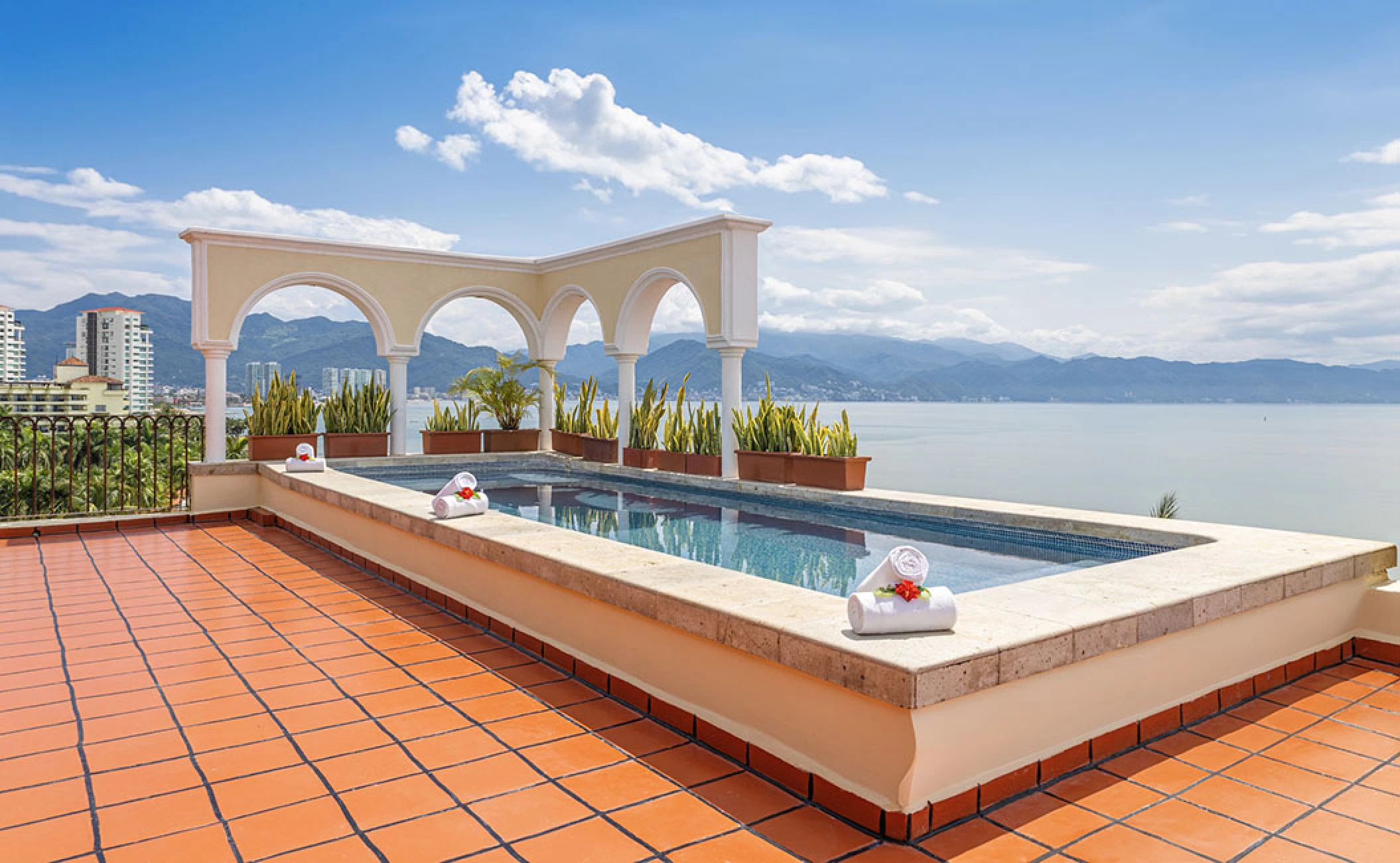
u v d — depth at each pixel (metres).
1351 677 3.70
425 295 10.79
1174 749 2.93
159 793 2.63
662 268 9.27
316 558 6.55
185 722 3.21
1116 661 2.88
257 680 3.70
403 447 10.81
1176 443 48.75
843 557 5.65
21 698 3.47
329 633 4.45
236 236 9.43
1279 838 2.33
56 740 3.04
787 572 5.22
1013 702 2.55
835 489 7.62
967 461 32.44
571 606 3.84
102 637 4.37
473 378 11.48
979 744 2.46
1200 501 22.56
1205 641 3.23
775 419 8.38
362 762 2.85
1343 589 3.92
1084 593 3.12
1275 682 3.55
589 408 11.16
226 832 2.38
